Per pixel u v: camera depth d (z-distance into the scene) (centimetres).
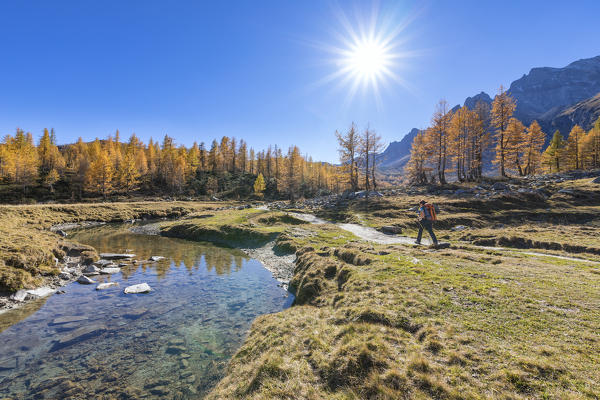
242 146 15638
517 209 3769
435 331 757
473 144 6138
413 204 4475
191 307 1470
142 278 2006
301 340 877
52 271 1956
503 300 916
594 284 1040
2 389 818
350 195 5872
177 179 11600
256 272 2209
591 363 548
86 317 1333
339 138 6228
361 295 1147
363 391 581
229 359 970
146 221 6112
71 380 859
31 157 9775
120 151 12625
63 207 5853
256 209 6378
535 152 6812
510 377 535
